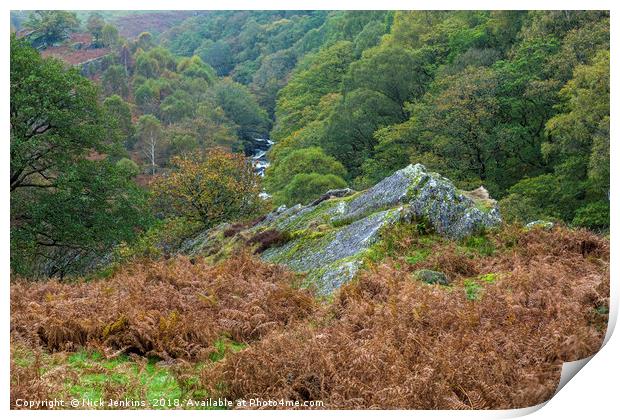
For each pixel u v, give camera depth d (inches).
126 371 297.4
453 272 434.6
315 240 521.7
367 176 1272.1
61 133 683.4
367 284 395.9
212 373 289.7
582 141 843.4
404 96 1379.2
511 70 1102.4
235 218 997.2
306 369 285.6
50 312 350.3
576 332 309.0
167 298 381.7
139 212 774.5
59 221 668.1
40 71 661.9
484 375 283.7
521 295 354.6
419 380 270.4
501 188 1113.4
